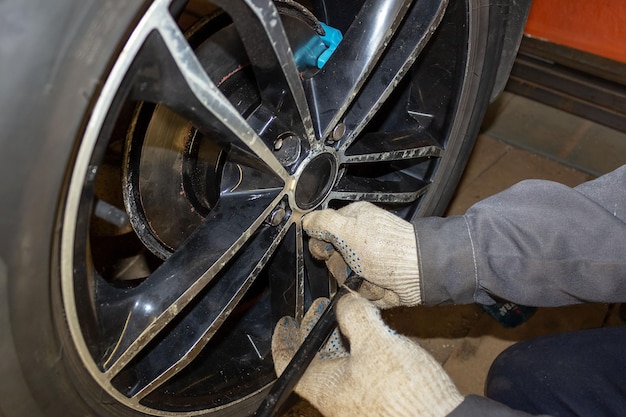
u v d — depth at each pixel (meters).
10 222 0.69
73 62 0.68
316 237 1.09
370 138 1.22
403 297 1.02
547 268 0.92
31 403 0.82
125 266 1.49
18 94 0.66
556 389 1.17
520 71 2.06
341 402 0.90
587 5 1.61
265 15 0.86
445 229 0.97
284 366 1.14
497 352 1.64
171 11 0.76
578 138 2.15
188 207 1.10
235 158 1.03
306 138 1.04
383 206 1.37
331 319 0.99
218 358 1.19
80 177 0.74
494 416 0.83
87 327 0.84
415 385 0.86
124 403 0.96
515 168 2.14
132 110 0.96
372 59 1.06
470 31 1.20
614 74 1.82
